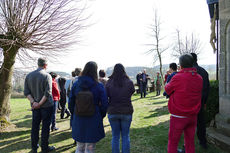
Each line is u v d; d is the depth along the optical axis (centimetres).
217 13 538
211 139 323
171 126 241
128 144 263
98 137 229
